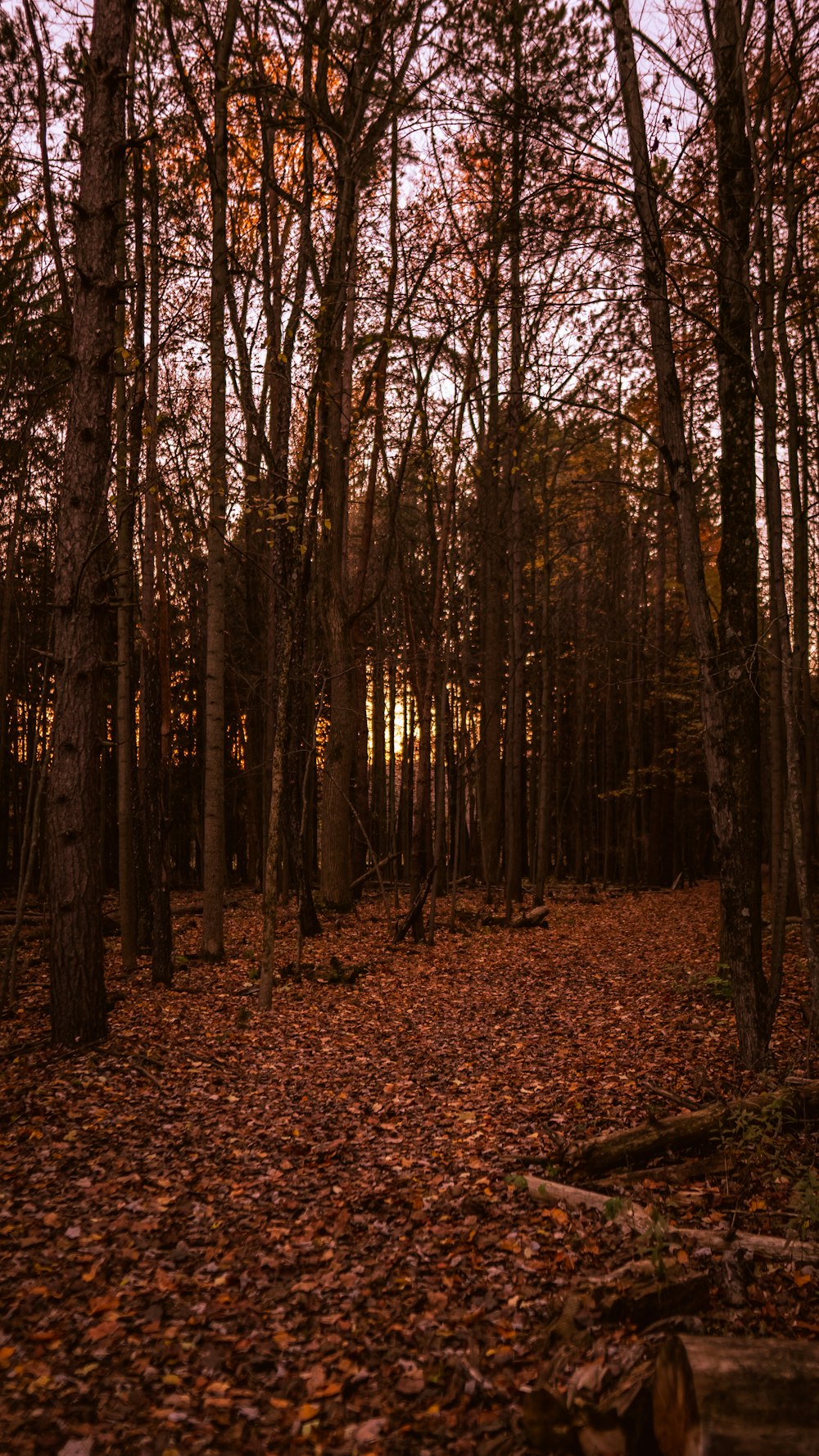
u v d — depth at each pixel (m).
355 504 24.97
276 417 14.25
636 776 27.39
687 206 7.50
